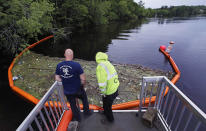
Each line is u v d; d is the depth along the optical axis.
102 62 1.90
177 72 6.60
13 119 3.34
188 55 9.74
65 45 13.17
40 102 1.68
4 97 4.21
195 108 1.42
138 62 8.58
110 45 13.52
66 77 1.92
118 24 38.50
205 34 19.69
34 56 8.45
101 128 2.21
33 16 7.03
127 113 2.51
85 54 10.44
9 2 6.38
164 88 2.19
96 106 3.37
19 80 5.11
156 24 40.25
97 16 31.48
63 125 2.14
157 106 2.34
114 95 2.04
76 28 26.59
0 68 6.30
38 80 5.16
